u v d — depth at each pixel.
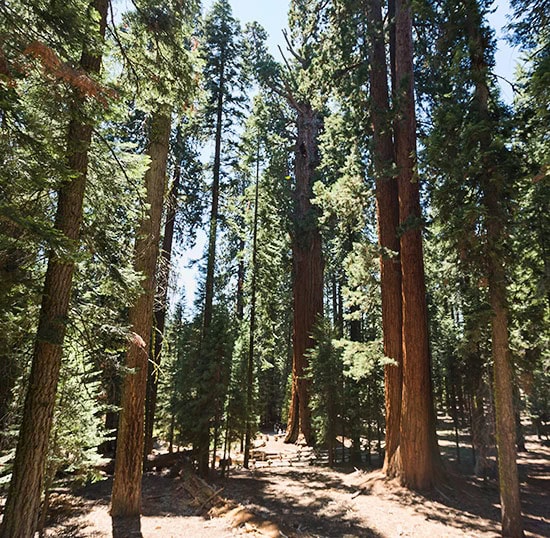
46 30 4.73
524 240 8.97
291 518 8.27
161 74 7.29
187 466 12.09
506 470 7.43
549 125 7.38
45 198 5.46
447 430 23.02
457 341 13.70
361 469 13.12
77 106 4.97
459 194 8.05
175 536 7.25
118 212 6.73
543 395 15.84
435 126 8.85
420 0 9.09
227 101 16.64
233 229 16.88
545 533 7.42
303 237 21.52
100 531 7.37
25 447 4.72
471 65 8.51
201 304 17.58
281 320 31.02
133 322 8.40
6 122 4.29
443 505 9.05
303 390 20.50
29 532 4.57
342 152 15.15
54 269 5.08
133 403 8.30
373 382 14.27
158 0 6.69
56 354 5.02
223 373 12.29
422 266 11.18
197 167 16.50
